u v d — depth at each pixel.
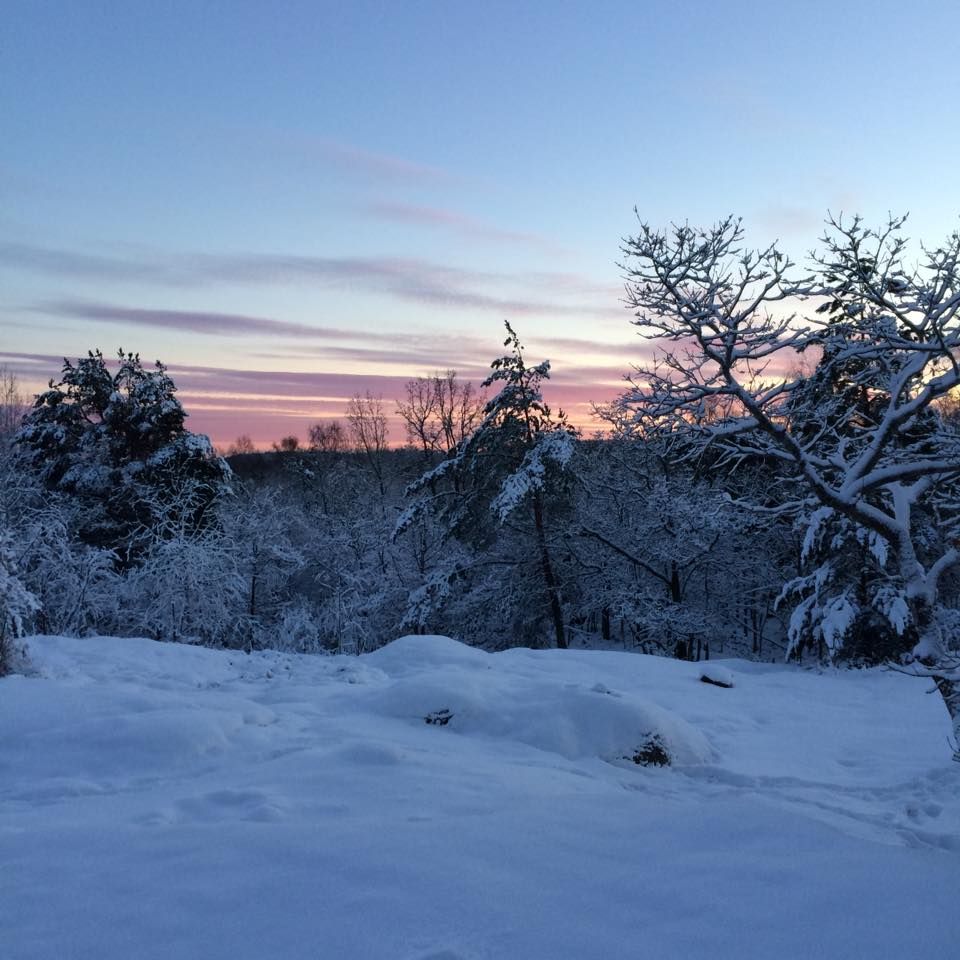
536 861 4.40
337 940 3.42
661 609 26.41
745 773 9.27
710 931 3.44
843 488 10.44
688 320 9.84
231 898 3.87
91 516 27.83
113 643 13.46
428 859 4.38
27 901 3.88
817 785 8.97
